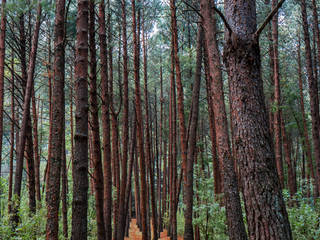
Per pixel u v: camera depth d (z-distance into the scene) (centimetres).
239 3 292
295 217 630
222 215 748
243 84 283
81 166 328
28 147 673
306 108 1692
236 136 287
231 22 297
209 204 790
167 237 1622
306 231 595
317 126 973
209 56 570
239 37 286
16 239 489
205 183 830
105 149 630
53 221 346
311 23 1262
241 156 280
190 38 1176
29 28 734
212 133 1005
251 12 294
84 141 334
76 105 339
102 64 628
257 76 285
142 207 981
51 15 612
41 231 573
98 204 451
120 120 1518
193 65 890
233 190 527
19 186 621
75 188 325
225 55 304
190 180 766
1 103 666
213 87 559
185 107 1297
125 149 880
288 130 1548
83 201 324
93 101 472
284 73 1355
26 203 794
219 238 735
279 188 267
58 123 363
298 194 711
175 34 930
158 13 1098
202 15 587
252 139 273
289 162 1171
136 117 983
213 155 973
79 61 346
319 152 958
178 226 1625
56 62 373
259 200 261
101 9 644
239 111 283
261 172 265
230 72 296
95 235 924
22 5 403
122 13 924
